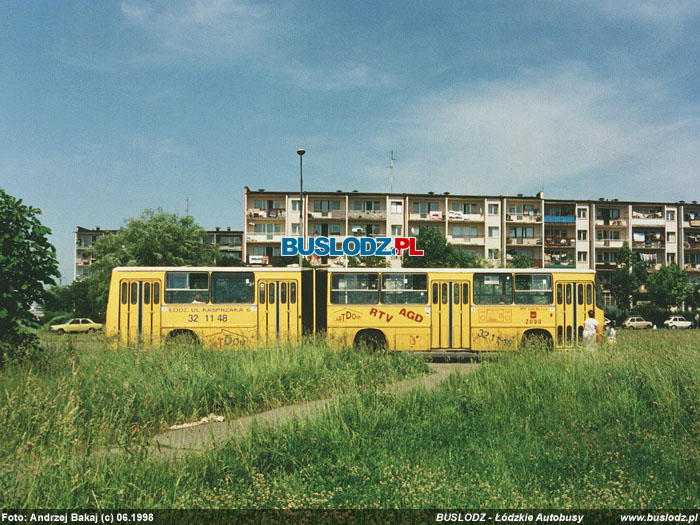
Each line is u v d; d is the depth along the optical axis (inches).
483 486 189.8
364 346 604.4
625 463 221.3
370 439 253.0
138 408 303.4
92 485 178.2
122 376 360.2
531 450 237.8
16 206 460.8
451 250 2321.6
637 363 398.6
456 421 290.8
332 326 692.7
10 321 438.9
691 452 231.9
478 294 700.0
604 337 570.3
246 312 688.4
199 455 226.7
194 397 343.0
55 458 186.2
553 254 2839.6
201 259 1883.6
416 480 193.8
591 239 2859.3
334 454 234.4
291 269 699.4
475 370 439.5
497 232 2768.2
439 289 699.4
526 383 368.8
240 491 191.8
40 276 462.3
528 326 697.0
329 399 335.0
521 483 200.8
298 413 296.4
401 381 448.5
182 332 679.1
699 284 2618.1
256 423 267.6
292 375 415.5
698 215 2970.0
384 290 698.2
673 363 382.6
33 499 163.0
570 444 245.0
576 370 408.5
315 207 2711.6
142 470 194.9
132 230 1839.3
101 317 1803.6
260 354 472.7
